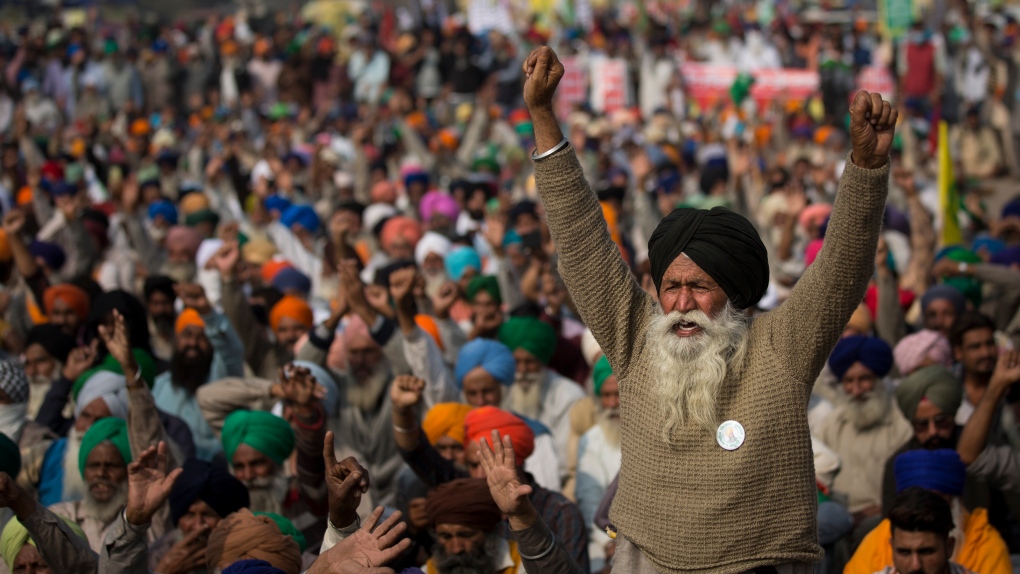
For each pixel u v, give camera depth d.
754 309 15.63
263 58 43.56
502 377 11.23
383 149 29.83
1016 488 9.02
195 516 8.17
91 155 27.38
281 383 9.58
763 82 39.41
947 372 10.02
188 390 11.48
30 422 10.80
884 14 41.16
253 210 19.56
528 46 45.28
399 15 52.62
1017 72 33.41
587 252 5.40
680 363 5.14
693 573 5.03
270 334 13.78
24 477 10.10
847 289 5.05
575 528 8.48
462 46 41.00
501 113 35.62
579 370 13.54
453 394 11.09
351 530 6.33
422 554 8.89
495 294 12.98
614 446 10.70
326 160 26.81
